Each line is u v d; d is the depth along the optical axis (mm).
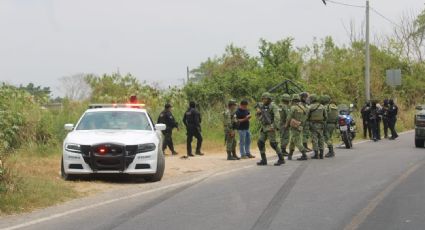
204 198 10281
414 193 10461
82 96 26484
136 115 13844
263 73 29656
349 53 41062
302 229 7734
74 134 12781
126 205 9695
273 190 11016
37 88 23859
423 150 18938
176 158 17969
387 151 18750
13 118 16234
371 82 36250
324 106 16688
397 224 8000
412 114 34875
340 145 21562
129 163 12156
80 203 9914
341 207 9219
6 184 9984
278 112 15078
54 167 14805
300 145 16172
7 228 7922
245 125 17516
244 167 14898
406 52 47844
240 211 9016
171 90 27422
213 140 23031
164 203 9836
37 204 9609
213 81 28625
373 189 10945
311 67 36500
